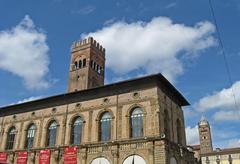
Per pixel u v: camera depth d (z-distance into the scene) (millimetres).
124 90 51594
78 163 49781
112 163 46719
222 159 89312
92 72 77000
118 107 50812
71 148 51375
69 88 75812
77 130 53750
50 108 58562
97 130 50969
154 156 44000
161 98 49562
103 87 53156
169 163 44344
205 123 118625
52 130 56656
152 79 49594
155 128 45875
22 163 55562
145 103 48656
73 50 80938
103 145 48656
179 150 49469
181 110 58688
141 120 48250
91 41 79562
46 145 55500
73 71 77688
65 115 55906
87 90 54688
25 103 61281
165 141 44406
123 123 49156
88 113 53469
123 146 47062
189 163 53312
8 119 63375
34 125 59312
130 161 45594
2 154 58812
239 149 88500
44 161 53156
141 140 45875
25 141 58594
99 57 82062
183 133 56031
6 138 61406
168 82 51000
